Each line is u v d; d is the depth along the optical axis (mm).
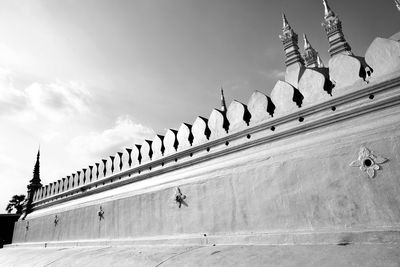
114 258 5867
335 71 4508
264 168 4777
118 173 8352
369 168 3723
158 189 6602
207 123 6309
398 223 3416
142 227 6754
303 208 4207
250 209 4797
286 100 4965
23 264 8438
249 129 5340
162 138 7430
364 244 3498
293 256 3516
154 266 4594
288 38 13391
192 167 6266
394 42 3941
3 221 15836
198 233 5473
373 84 4023
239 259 3838
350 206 3799
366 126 3957
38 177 14938
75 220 9555
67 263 6734
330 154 4090
